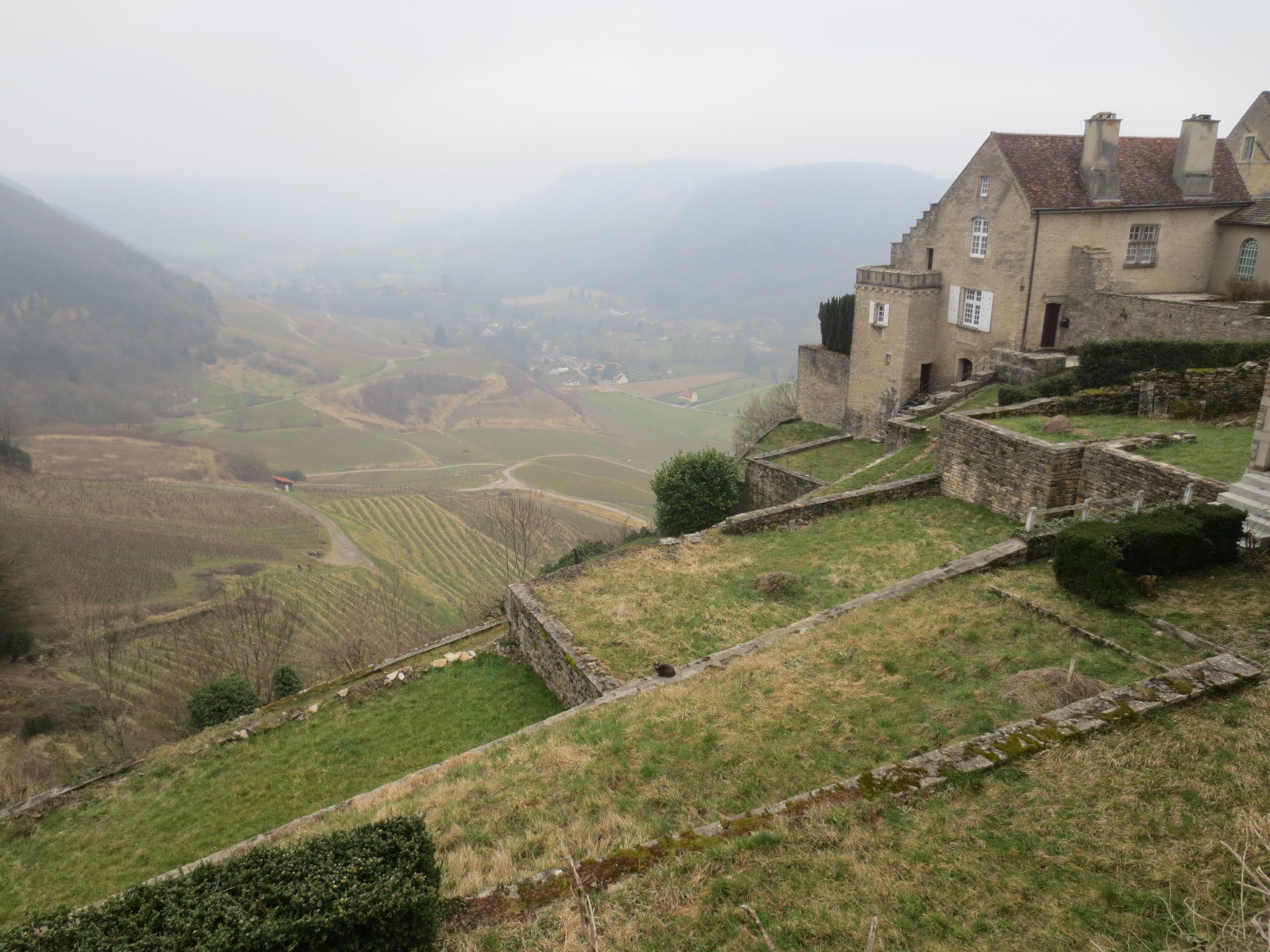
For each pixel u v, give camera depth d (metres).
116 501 77.94
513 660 19.59
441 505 92.94
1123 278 32.44
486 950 7.51
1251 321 25.70
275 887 7.25
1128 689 10.31
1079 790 8.71
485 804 11.12
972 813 8.58
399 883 7.33
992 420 23.41
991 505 21.16
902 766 9.46
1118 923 7.01
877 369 37.56
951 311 35.38
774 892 7.79
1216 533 14.18
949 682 12.20
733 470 34.59
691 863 8.33
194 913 6.90
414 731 17.25
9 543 41.47
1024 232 31.27
